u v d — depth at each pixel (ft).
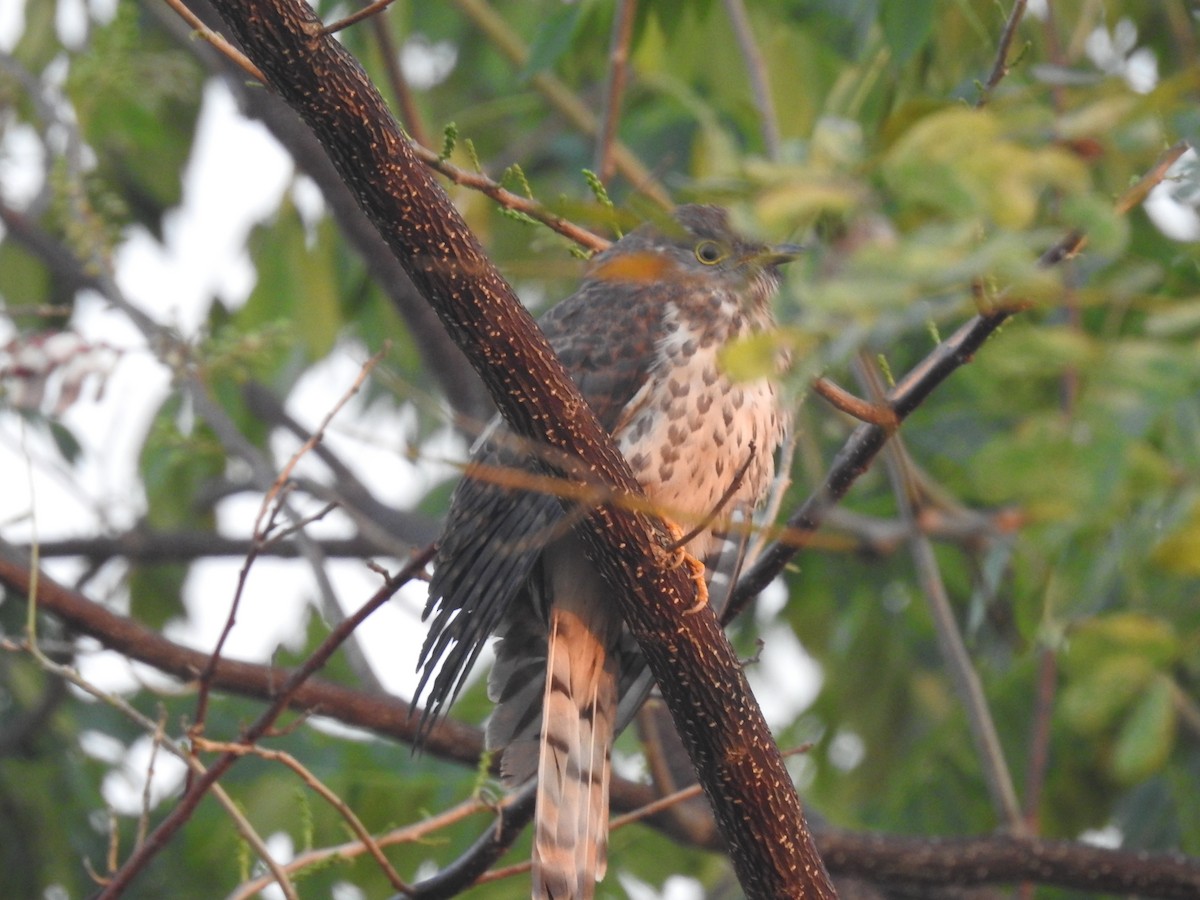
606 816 26.68
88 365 25.86
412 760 35.53
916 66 35.73
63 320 45.93
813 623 46.16
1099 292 14.19
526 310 22.04
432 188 21.44
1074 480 13.62
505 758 27.66
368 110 20.98
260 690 31.53
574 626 27.25
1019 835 32.58
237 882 38.91
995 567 28.68
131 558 45.06
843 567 42.42
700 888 41.91
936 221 14.42
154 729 23.65
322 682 31.96
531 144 46.19
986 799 40.32
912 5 31.63
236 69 38.52
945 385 35.19
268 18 20.45
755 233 14.67
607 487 22.25
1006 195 13.82
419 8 49.90
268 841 35.70
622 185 42.93
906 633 44.14
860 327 13.67
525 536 27.20
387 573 24.40
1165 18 37.58
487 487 27.61
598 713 27.27
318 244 43.83
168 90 39.81
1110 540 16.42
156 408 42.37
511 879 36.81
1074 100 15.81
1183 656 17.13
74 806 42.19
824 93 41.52
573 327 30.04
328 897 36.35
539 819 26.09
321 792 24.27
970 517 24.38
